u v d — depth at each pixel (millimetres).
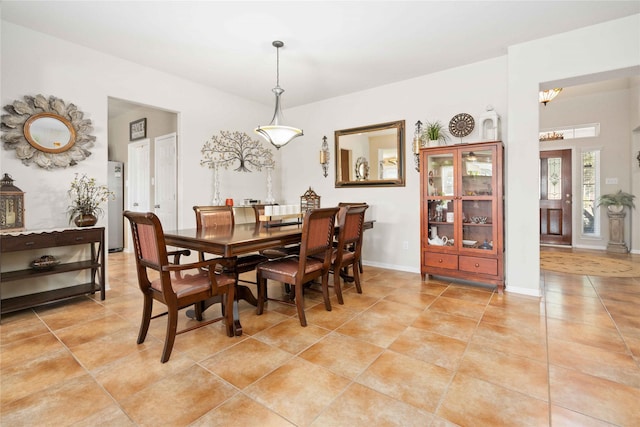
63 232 2762
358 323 2461
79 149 3115
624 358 1912
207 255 4457
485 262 3277
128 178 5539
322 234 2576
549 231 6141
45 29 2822
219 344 2117
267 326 2412
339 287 2908
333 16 2631
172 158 4547
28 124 2805
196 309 2496
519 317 2559
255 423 1391
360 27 2805
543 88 3207
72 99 3078
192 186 4184
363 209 3148
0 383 1673
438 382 1686
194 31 2857
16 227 2623
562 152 5949
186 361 1899
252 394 1589
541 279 3703
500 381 1690
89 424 1381
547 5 2492
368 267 4402
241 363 1877
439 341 2150
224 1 2420
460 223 3428
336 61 3508
